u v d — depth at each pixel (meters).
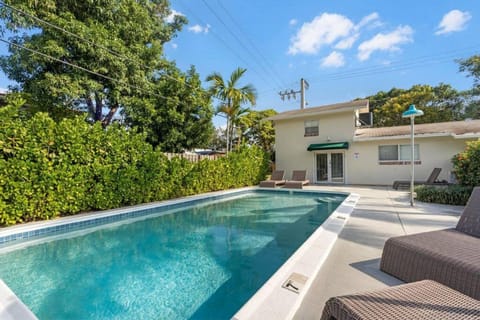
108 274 5.05
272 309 2.90
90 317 3.64
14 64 12.95
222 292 4.26
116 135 10.31
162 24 20.42
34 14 11.62
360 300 2.16
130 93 16.50
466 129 15.47
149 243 6.97
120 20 15.38
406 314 1.93
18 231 7.00
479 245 3.53
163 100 18.16
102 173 9.63
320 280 3.66
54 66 13.02
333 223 6.85
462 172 9.71
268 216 10.10
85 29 12.73
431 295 2.23
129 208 10.11
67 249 6.55
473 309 2.01
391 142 17.50
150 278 4.84
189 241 7.09
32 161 7.92
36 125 8.01
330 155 19.83
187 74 19.89
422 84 32.59
